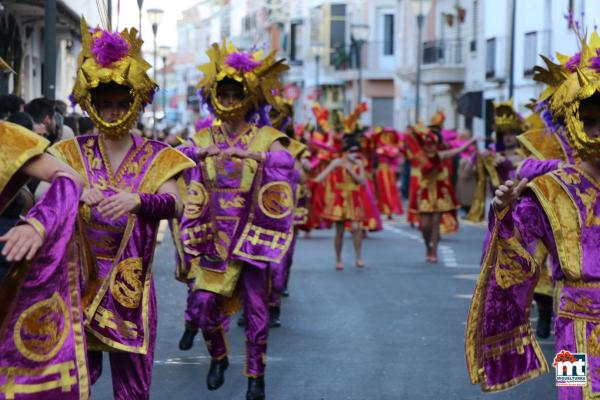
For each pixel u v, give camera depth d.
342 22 56.44
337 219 15.17
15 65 23.38
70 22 23.91
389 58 57.66
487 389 5.27
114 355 5.90
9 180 4.40
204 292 7.61
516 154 11.58
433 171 16.06
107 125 5.89
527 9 34.31
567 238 5.13
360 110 15.95
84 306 5.71
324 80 57.44
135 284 5.83
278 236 7.57
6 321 4.40
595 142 5.07
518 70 35.09
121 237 5.82
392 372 8.48
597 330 5.10
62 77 30.30
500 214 5.22
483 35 39.69
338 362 8.84
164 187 5.95
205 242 7.60
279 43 56.28
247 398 7.39
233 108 7.76
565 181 5.18
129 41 6.13
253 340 7.40
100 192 5.54
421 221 16.23
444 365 8.75
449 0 43.44
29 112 10.32
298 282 13.81
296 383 8.08
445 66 42.41
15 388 4.43
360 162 15.30
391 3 57.19
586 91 5.12
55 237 4.42
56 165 4.49
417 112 34.28
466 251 18.11
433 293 12.89
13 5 20.98
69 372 4.56
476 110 38.97
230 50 8.05
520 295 5.32
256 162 7.65
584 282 5.13
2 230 6.39
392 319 10.98
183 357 8.98
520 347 5.36
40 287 4.44
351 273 14.81
